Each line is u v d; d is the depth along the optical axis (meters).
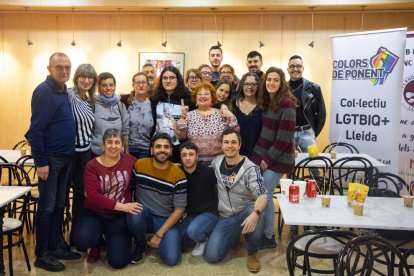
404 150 4.68
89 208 3.16
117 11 6.73
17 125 7.19
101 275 2.98
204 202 3.32
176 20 6.75
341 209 2.51
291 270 2.15
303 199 2.74
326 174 3.88
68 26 6.91
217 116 3.42
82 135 3.18
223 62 6.75
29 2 6.39
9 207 3.51
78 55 6.96
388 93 4.29
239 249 3.49
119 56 6.90
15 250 3.38
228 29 6.68
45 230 2.97
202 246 3.34
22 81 7.09
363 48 4.43
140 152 3.69
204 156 3.42
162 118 3.65
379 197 2.85
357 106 4.54
